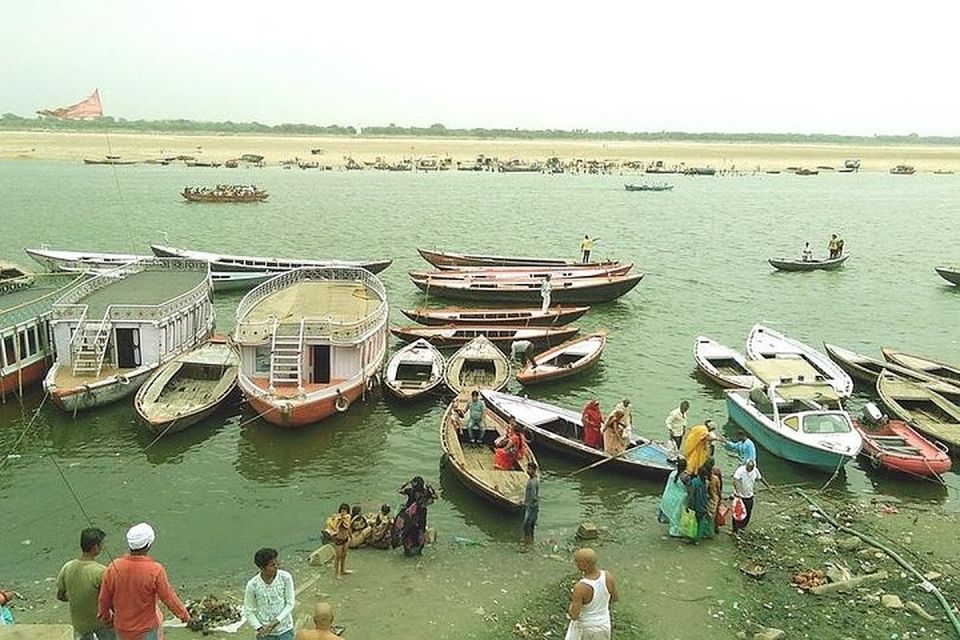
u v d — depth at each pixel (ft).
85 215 293.43
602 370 124.36
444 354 132.16
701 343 128.16
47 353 110.73
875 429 92.38
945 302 177.06
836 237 216.13
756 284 193.57
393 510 78.02
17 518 75.25
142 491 81.41
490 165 604.08
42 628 37.01
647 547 67.77
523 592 59.93
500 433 87.56
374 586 60.44
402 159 655.35
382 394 109.81
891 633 54.19
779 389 93.25
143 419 91.97
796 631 54.39
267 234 258.98
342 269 134.21
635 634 53.78
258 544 70.44
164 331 107.65
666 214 335.47
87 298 115.03
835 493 81.71
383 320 112.98
